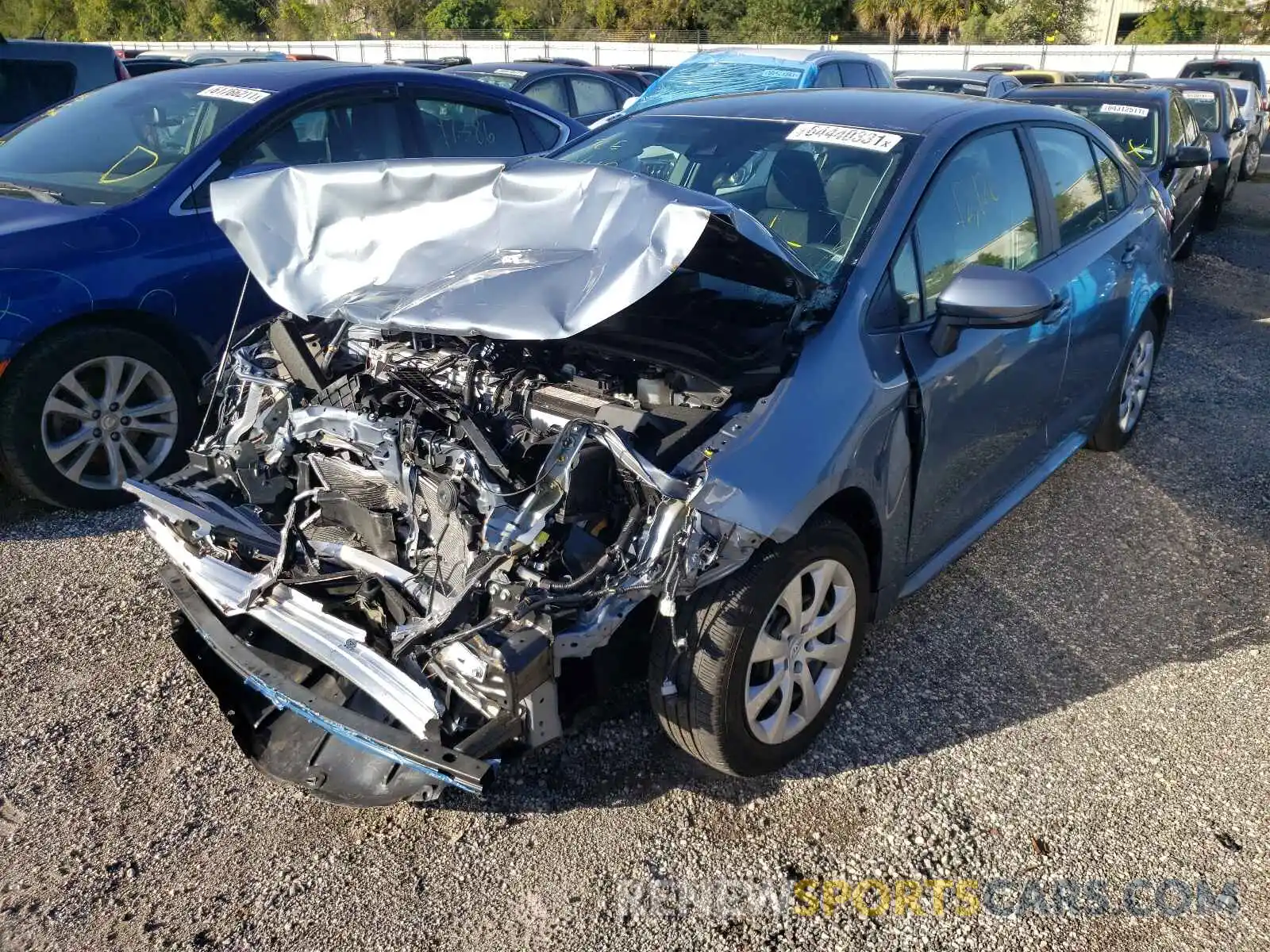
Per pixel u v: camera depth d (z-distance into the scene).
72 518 4.46
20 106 7.77
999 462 3.77
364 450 2.63
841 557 2.86
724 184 3.51
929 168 3.28
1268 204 13.88
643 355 2.72
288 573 2.69
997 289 2.95
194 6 42.56
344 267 2.95
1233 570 4.13
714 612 2.55
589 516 2.47
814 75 9.81
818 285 2.71
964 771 2.99
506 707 2.27
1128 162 4.98
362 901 2.53
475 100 6.18
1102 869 2.66
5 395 4.15
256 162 4.99
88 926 2.46
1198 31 40.62
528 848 2.69
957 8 36.28
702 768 2.96
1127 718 3.23
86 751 3.03
